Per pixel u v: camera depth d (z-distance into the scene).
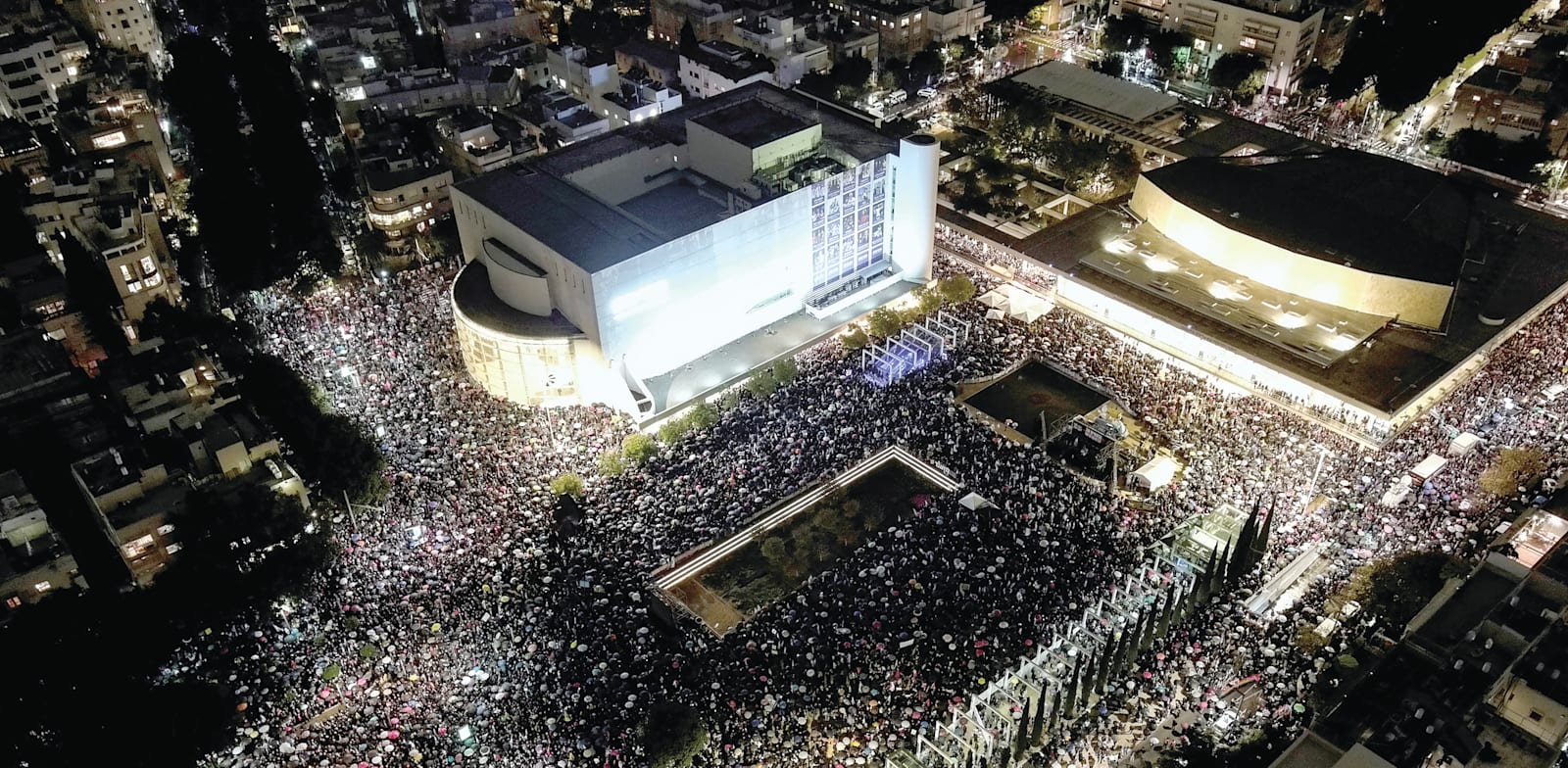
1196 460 151.62
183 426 146.25
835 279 196.25
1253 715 115.25
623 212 174.00
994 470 151.75
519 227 169.12
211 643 127.50
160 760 110.81
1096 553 135.38
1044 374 174.38
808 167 185.75
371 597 131.62
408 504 145.62
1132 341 184.38
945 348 179.38
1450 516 138.50
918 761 111.00
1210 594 127.62
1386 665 111.12
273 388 153.50
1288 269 180.50
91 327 179.75
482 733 115.25
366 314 189.75
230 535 135.50
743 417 163.12
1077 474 151.62
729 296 179.88
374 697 119.38
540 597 131.62
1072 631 121.44
